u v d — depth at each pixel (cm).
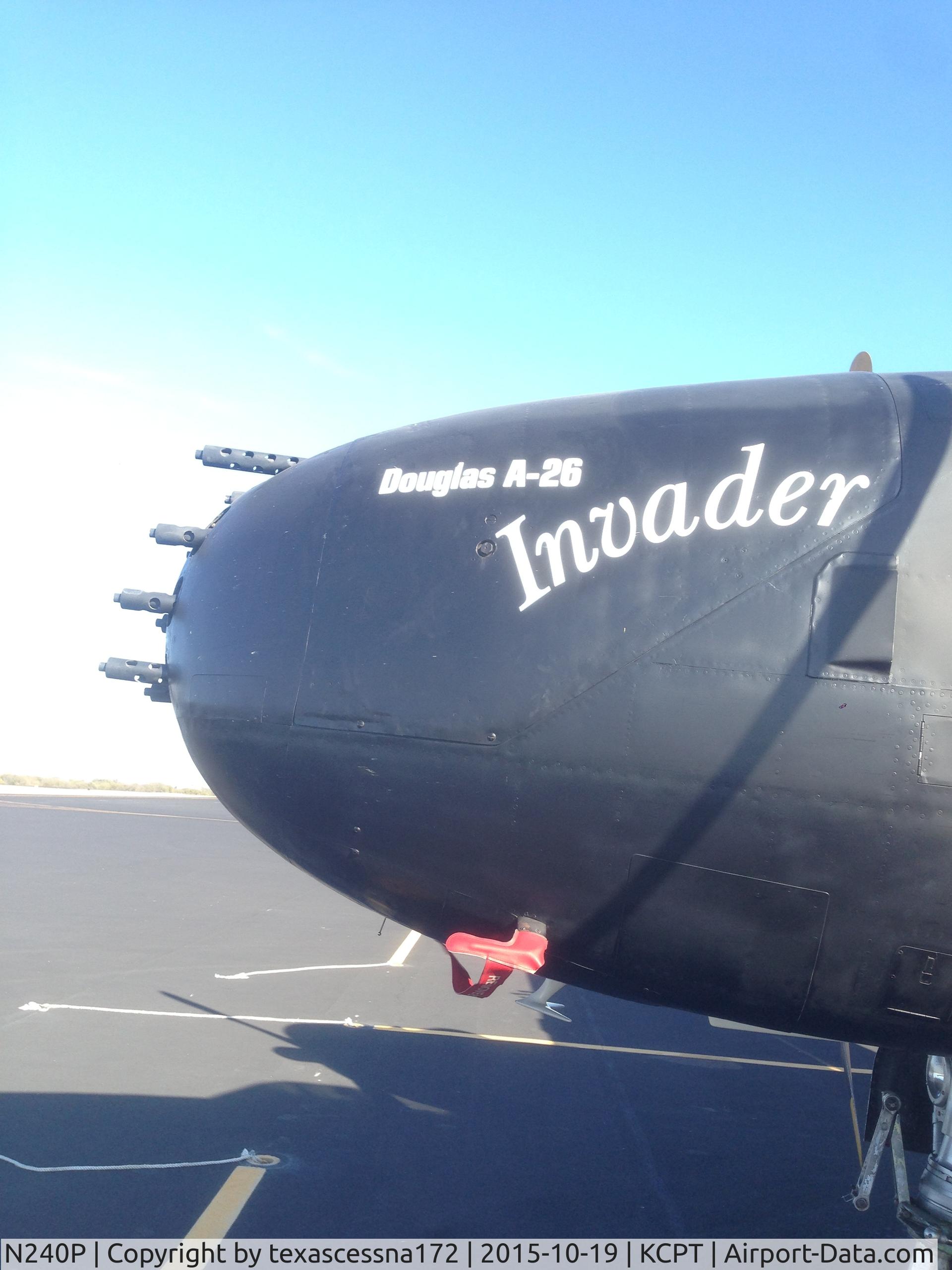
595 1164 547
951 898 270
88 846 2014
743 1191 520
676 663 284
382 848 323
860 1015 292
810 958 284
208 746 353
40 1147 509
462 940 299
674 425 313
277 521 359
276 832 350
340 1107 611
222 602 358
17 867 1633
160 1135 539
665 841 286
